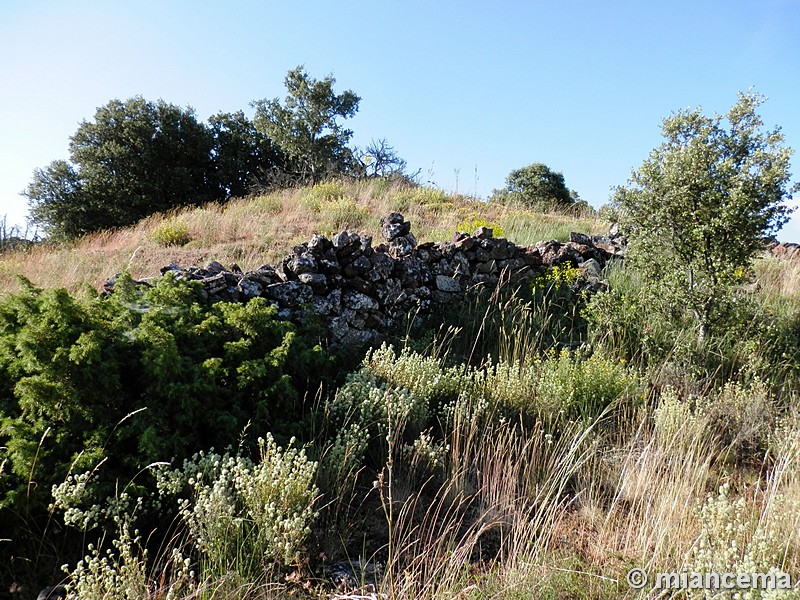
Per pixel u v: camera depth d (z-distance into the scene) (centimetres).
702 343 584
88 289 376
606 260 833
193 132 2578
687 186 579
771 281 868
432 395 464
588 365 520
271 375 387
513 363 548
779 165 557
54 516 289
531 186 2880
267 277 547
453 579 279
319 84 3139
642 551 307
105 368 317
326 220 1150
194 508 289
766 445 455
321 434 392
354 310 579
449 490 354
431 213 1280
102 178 2439
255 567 284
